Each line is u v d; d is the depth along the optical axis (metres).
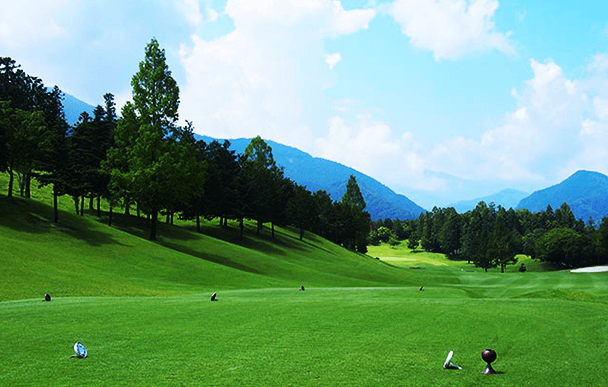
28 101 112.06
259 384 9.62
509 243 142.38
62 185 58.50
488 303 25.09
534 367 11.35
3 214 56.12
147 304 23.23
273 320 17.97
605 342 14.52
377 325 17.06
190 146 70.06
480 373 10.73
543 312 21.38
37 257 44.50
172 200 66.00
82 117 80.81
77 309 20.97
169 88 67.25
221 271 53.72
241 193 90.62
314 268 76.25
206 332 15.38
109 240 57.38
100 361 11.40
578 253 163.62
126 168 69.88
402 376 10.38
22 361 11.36
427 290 40.25
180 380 9.83
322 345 13.51
